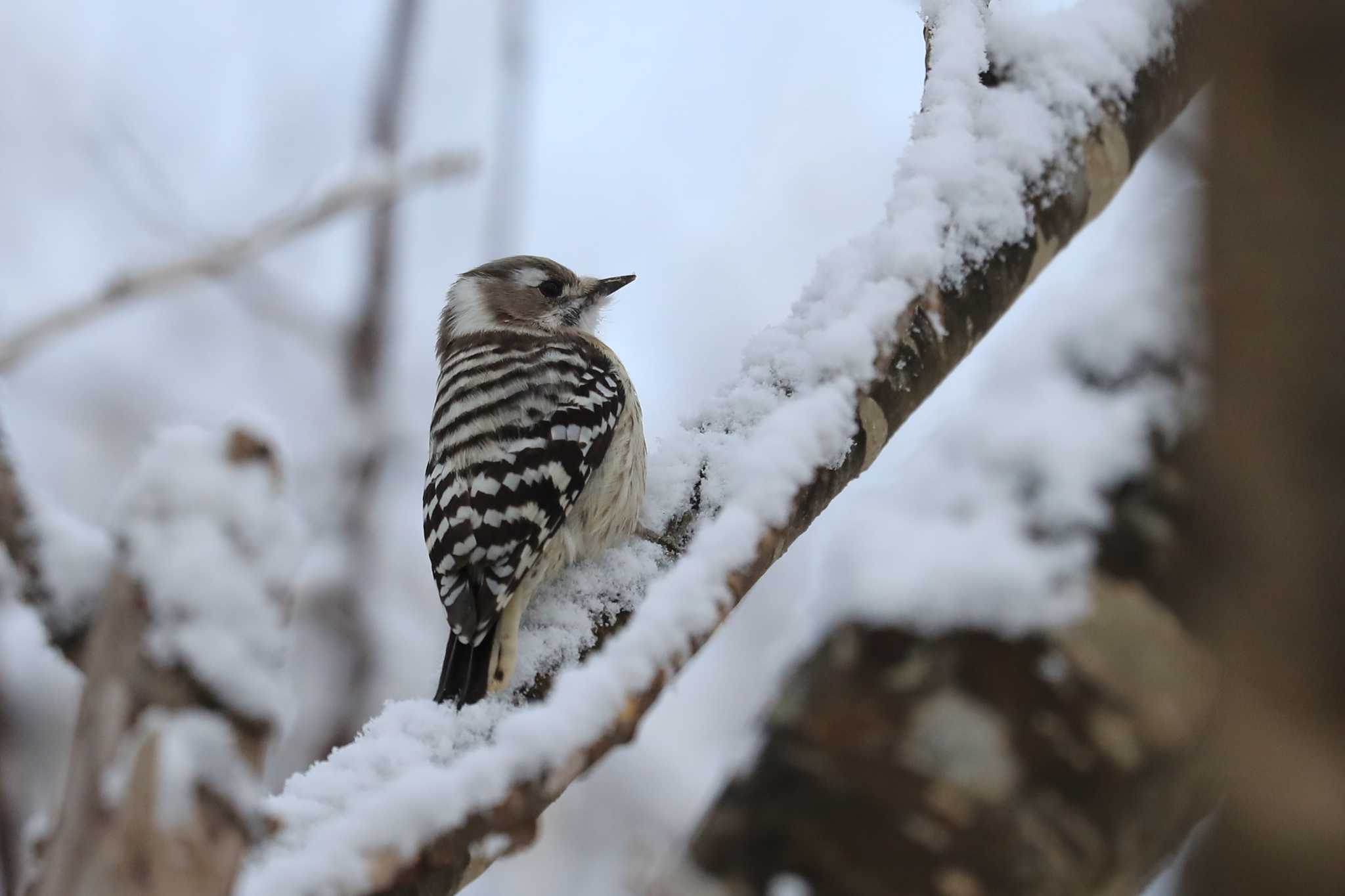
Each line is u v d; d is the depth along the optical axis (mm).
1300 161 3002
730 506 6082
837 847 4266
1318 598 3107
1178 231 4922
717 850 4371
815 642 4750
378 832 4895
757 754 4535
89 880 3377
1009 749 4316
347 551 13141
